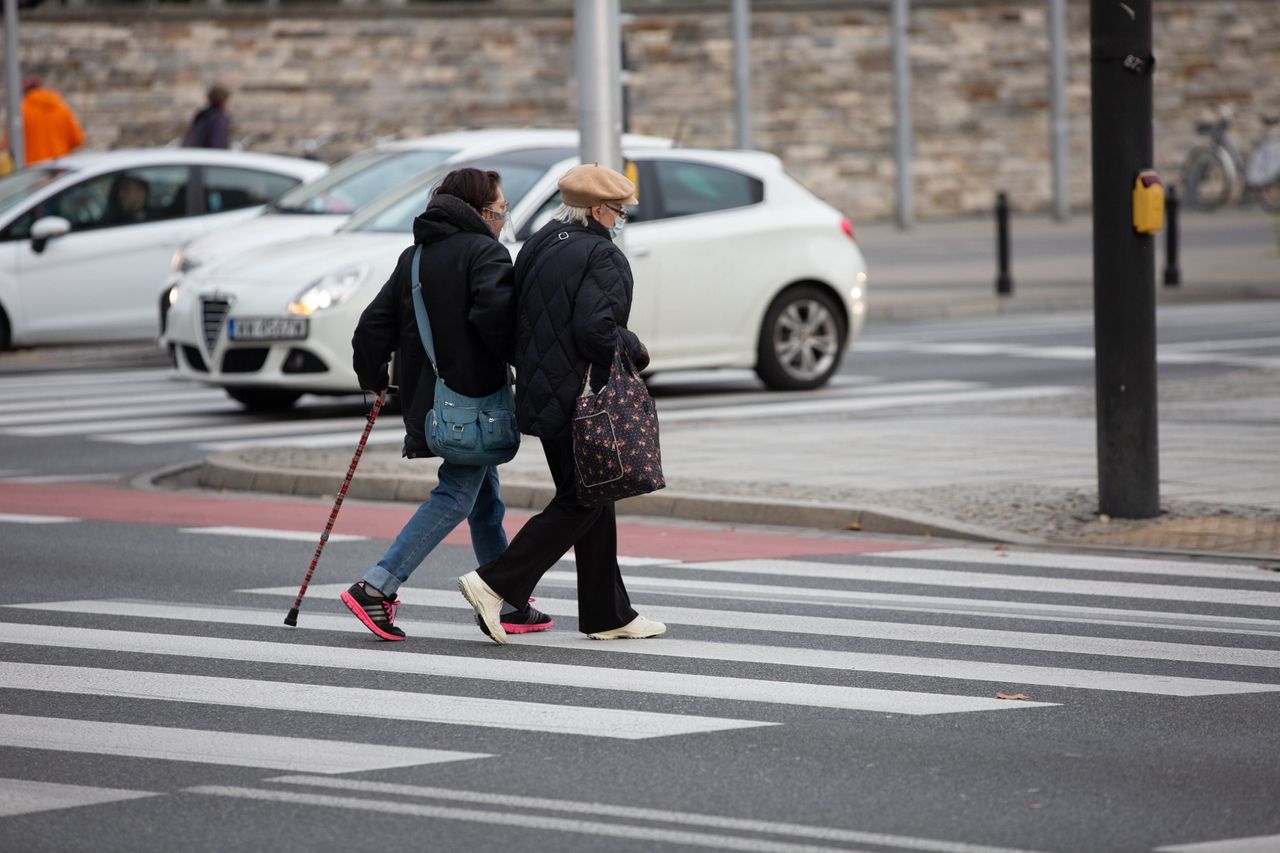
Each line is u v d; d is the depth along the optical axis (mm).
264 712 18938
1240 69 119500
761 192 47156
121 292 58406
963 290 72812
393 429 42031
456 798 16000
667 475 33625
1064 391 46469
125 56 105750
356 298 42094
